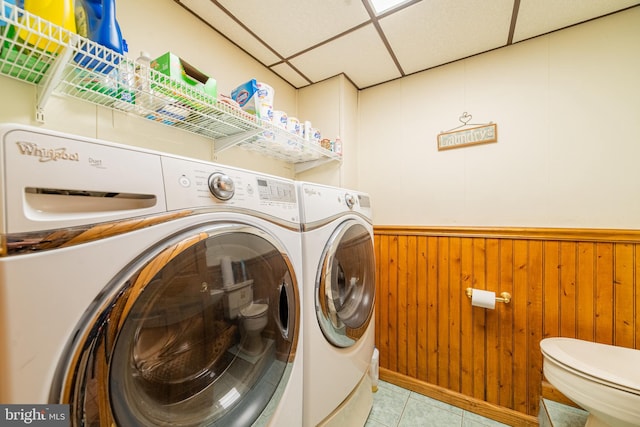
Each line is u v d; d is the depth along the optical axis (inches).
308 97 77.8
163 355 23.0
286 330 33.4
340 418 42.6
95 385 17.3
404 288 68.8
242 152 61.3
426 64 67.1
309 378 36.1
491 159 60.7
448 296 63.3
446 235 64.0
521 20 52.1
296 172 77.4
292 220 35.9
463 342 61.1
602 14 50.4
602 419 35.5
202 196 25.0
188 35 50.4
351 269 52.7
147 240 20.6
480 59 62.7
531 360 54.2
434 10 50.1
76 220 17.2
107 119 39.4
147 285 20.0
